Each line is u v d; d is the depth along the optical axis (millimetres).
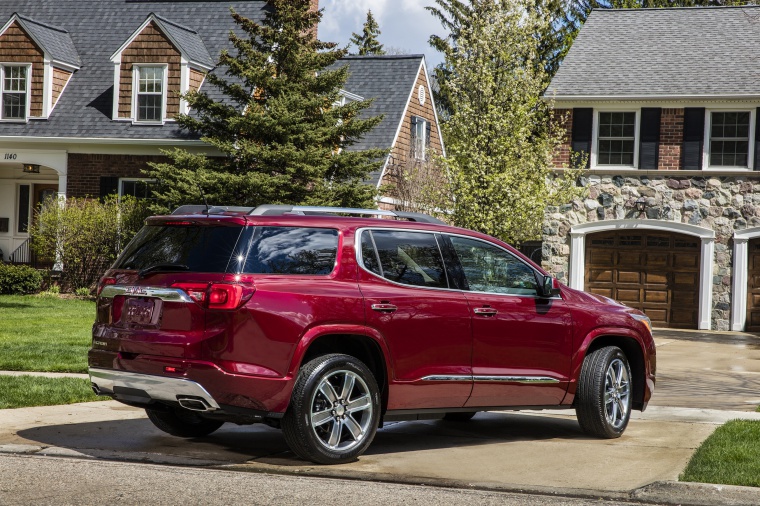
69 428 8008
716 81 23141
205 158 22516
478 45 24766
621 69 24203
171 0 29453
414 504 5594
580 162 23844
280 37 22938
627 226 23266
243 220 6613
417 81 32938
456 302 7336
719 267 22766
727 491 5930
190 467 6617
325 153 22641
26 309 20531
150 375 6492
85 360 12508
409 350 7035
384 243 7199
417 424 8828
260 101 23172
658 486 6035
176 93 25844
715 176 22781
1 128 26453
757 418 9125
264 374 6355
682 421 9023
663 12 26344
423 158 32344
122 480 6082
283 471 6500
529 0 24859
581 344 8055
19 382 10211
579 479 6395
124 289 6777
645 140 23391
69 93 27031
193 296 6379
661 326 23219
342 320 6688
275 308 6418
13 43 26672
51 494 5664
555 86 23969
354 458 6824
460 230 7727
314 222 6910
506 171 23578
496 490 6098
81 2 29938
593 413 7977
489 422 8977
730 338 20766
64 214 24750
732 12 25766
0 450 7020
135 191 25906
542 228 24484
